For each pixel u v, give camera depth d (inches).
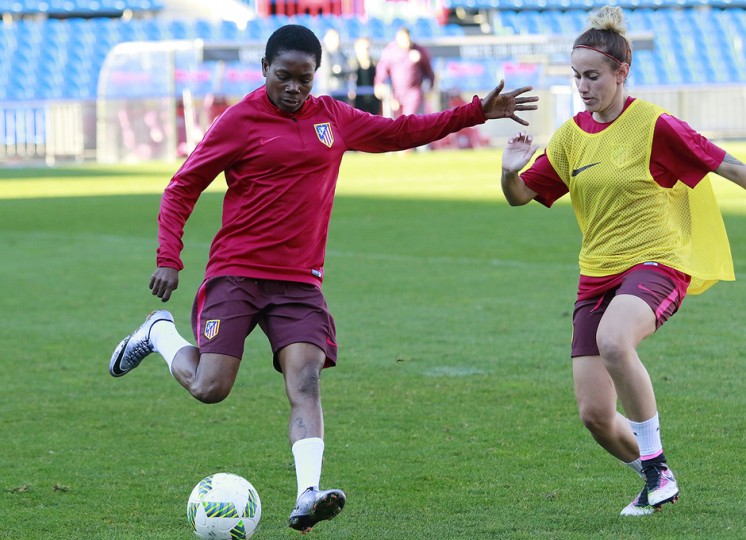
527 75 2758.4
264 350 711.7
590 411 391.2
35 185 2049.7
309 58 381.4
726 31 3189.0
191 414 549.6
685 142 384.8
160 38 3051.2
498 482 430.9
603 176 391.9
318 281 398.9
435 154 2709.2
